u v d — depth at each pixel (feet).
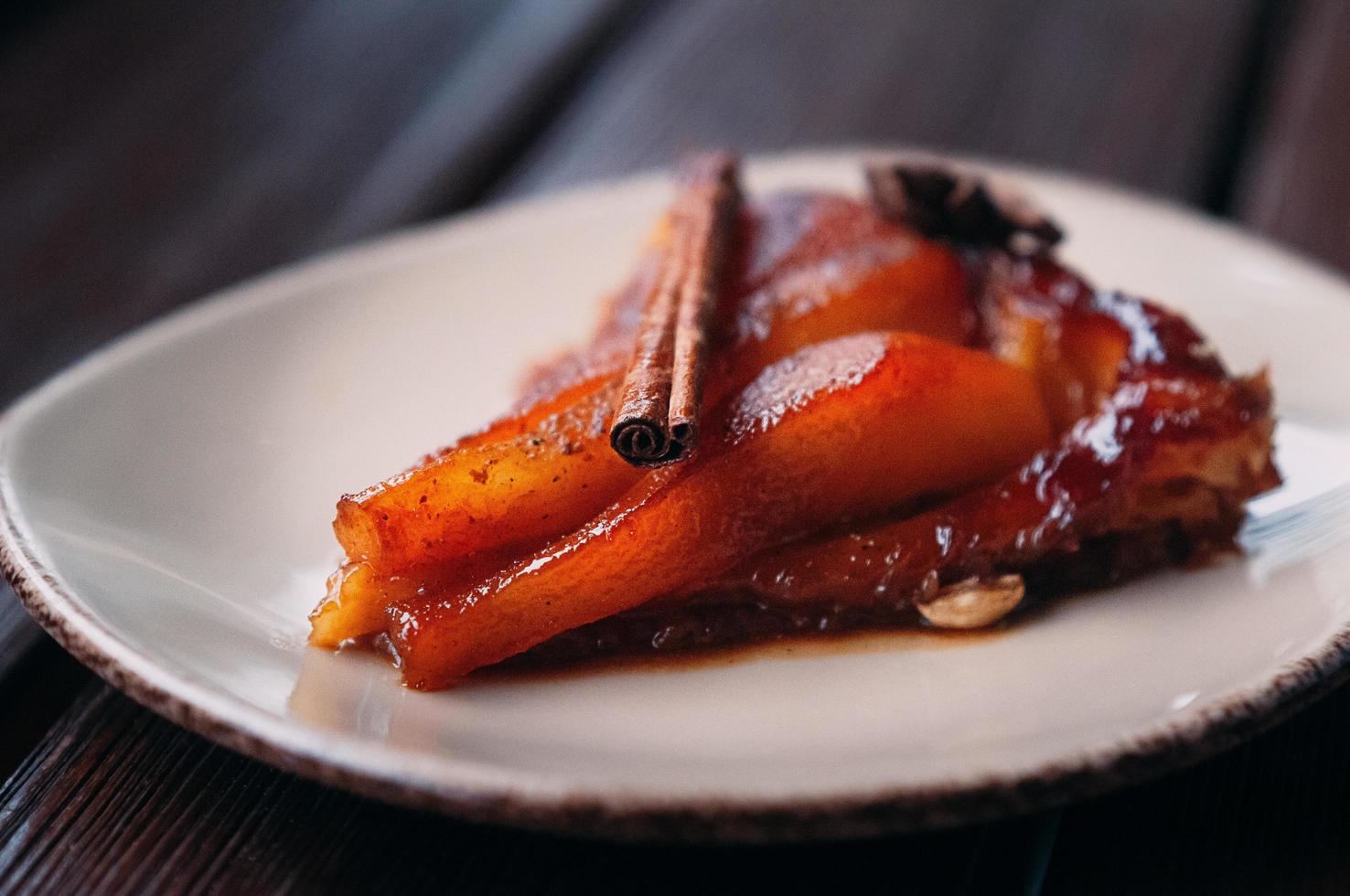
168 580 0.94
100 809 0.88
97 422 1.04
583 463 0.94
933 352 0.97
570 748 0.84
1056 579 0.96
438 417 1.12
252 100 1.65
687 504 0.92
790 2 1.87
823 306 1.04
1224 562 0.96
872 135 1.58
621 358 1.00
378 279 1.21
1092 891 0.84
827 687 0.89
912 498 0.98
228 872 0.85
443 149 1.54
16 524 0.93
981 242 1.14
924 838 0.86
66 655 0.99
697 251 1.06
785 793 0.77
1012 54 1.74
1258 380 0.99
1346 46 1.75
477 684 0.90
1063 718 0.84
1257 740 0.91
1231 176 1.51
